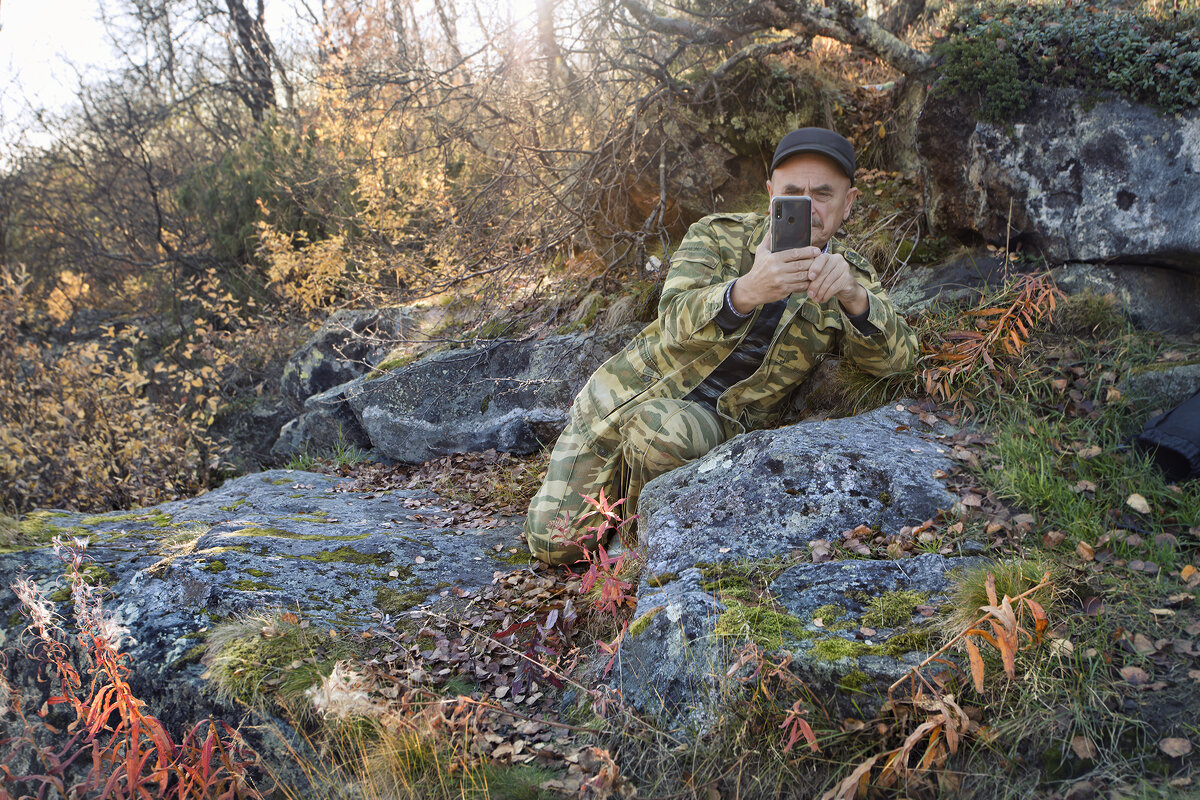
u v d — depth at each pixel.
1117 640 1.89
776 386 3.05
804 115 5.14
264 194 9.73
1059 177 3.58
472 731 2.12
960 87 3.78
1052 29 3.64
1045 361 3.10
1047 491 2.42
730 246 2.93
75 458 6.74
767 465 2.64
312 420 6.46
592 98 5.61
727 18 4.86
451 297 6.82
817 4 4.62
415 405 5.70
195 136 13.96
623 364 3.18
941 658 1.89
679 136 5.23
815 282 2.46
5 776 2.16
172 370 8.41
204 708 2.27
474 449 5.40
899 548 2.28
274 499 4.23
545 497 3.17
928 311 3.45
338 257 8.27
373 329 7.14
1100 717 1.75
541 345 5.37
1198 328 3.31
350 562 3.09
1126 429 2.74
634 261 5.40
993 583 1.77
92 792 2.21
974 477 2.57
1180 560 2.14
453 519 3.99
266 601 2.68
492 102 5.75
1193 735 1.68
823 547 2.32
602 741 2.07
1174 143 3.35
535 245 6.01
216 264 10.57
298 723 2.19
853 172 2.74
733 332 2.71
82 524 3.41
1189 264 3.40
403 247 7.57
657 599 2.27
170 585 2.71
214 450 7.93
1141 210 3.41
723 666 2.00
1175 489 2.39
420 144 7.02
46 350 8.59
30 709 2.44
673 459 2.93
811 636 2.02
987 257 3.88
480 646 2.57
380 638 2.61
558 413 5.13
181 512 3.83
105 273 12.08
